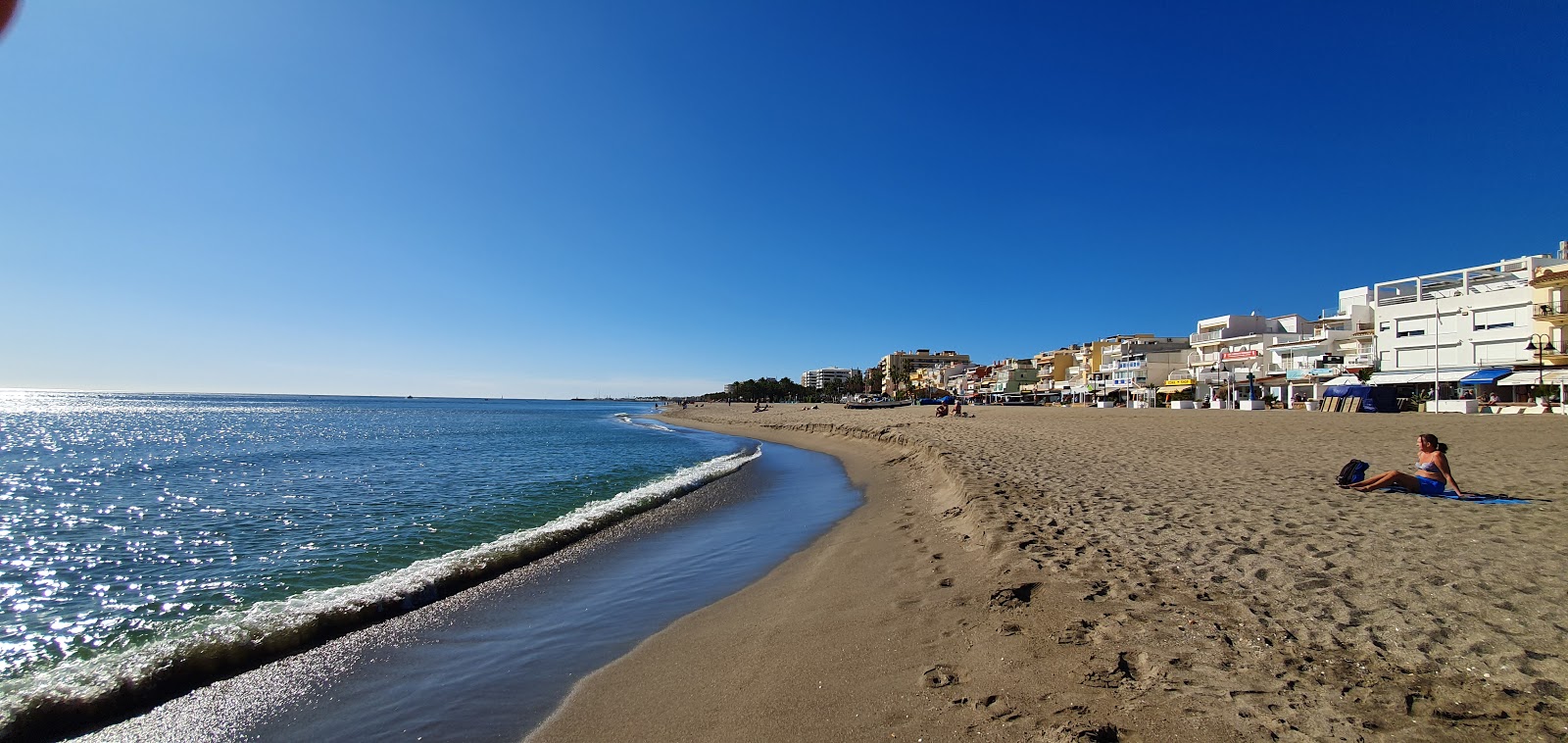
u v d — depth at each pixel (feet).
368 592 24.95
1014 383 375.66
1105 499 32.30
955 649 15.47
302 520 45.14
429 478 68.49
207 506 52.08
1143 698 11.89
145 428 193.47
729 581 25.91
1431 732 10.12
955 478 43.50
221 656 18.93
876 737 11.95
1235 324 242.99
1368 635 13.89
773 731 12.73
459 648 19.53
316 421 242.78
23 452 112.06
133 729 15.30
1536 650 12.64
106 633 22.95
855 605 20.38
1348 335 174.60
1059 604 17.30
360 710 15.76
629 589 25.36
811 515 40.73
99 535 41.09
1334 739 10.12
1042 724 11.46
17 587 29.07
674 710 14.42
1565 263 132.98
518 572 28.32
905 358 616.39
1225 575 18.75
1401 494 30.48
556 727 14.28
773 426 167.73
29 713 15.87
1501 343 130.00
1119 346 280.10
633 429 190.08
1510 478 34.88
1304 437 67.82
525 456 96.68
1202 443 63.21
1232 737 10.39
